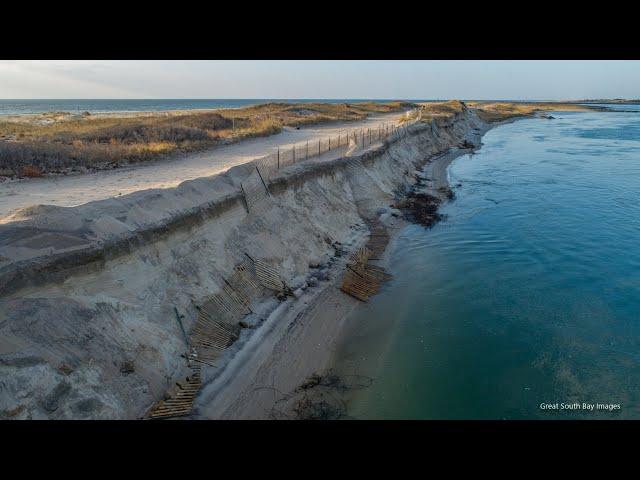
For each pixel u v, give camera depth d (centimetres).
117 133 3706
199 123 4791
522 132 9825
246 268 2039
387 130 5153
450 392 1600
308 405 1502
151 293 1591
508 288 2338
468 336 1922
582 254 2761
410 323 2012
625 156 6222
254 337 1772
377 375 1675
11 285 1223
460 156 6297
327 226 2781
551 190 4288
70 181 2378
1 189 2159
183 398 1402
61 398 1160
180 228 1806
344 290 2230
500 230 3186
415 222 3312
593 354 1812
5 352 1121
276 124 5228
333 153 3662
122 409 1270
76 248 1395
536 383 1650
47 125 4634
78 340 1279
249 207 2283
